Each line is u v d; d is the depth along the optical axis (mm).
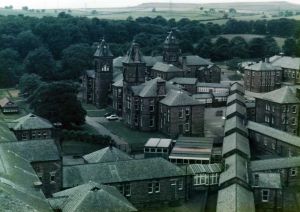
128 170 91750
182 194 94562
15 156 83188
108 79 184000
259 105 151625
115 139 138500
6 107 172000
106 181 88875
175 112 140375
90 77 192375
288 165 100812
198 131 143625
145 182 91500
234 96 163875
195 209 91000
